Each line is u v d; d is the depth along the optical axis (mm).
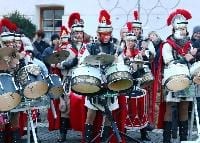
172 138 7797
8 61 6070
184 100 7098
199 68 6660
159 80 7258
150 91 7766
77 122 7781
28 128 6793
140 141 7387
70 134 8867
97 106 6992
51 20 14445
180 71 6555
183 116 7297
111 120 6910
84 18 13727
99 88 6402
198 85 7355
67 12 13969
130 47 7582
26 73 5945
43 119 10266
